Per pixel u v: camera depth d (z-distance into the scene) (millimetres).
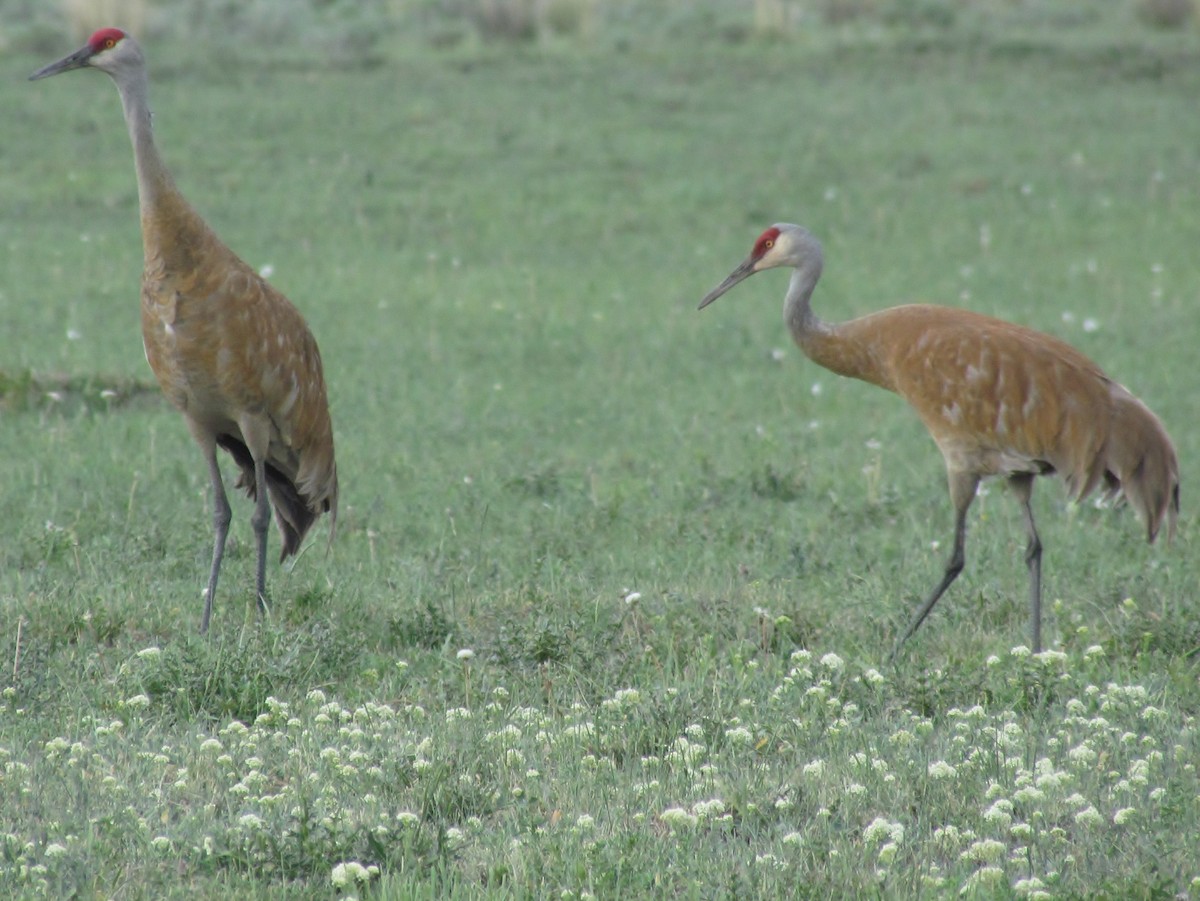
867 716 23375
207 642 24859
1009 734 21266
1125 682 24453
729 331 55406
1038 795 18828
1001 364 27562
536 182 75375
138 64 27953
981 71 98312
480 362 51125
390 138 81312
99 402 44281
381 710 22359
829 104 90375
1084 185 76375
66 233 64812
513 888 17438
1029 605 29469
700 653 25797
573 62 100312
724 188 75062
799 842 18328
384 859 18141
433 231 68312
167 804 19328
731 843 18781
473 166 77688
